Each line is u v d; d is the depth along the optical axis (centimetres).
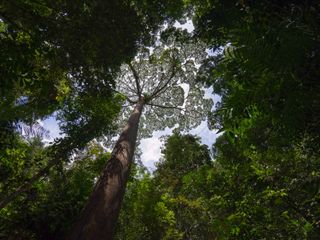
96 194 674
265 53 198
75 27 509
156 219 1273
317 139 254
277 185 662
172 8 779
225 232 669
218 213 855
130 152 891
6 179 899
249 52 202
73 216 866
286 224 638
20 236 829
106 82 611
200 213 1359
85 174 1096
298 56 192
